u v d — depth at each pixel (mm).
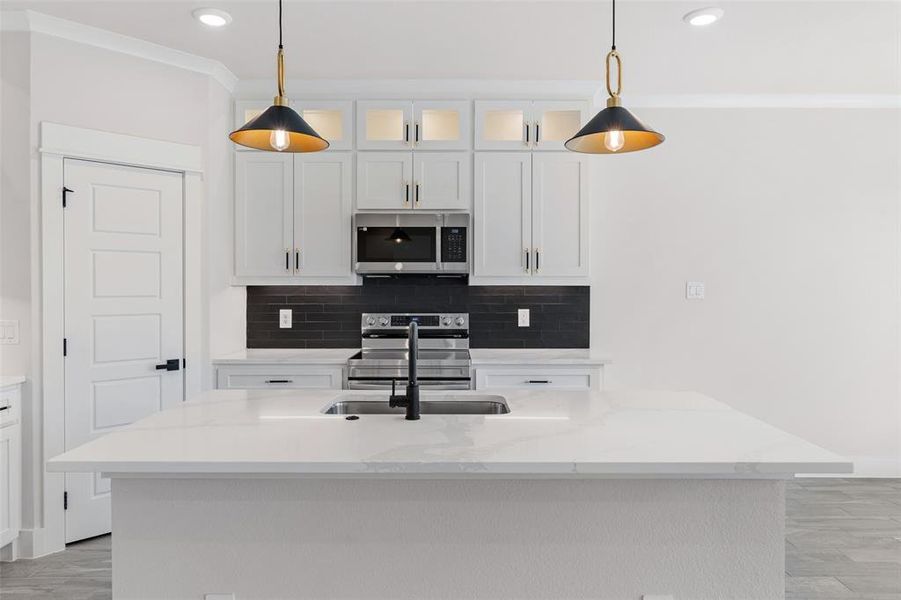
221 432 1719
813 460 1445
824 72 3557
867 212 4051
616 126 1881
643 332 4070
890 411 4051
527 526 1595
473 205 3713
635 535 1586
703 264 4059
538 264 3707
